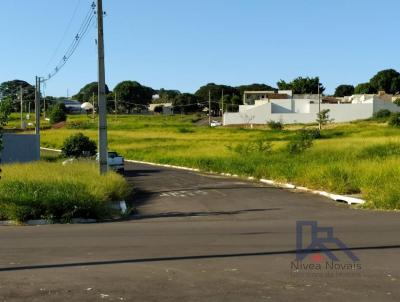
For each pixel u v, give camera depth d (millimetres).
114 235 12289
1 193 16703
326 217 14867
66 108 167000
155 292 7277
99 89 23328
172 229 13086
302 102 125062
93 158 43156
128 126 112312
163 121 133250
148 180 30062
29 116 126250
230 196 21172
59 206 15641
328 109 105375
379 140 42688
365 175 21391
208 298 6949
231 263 8969
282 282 7676
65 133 87562
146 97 192000
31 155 39312
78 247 10742
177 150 54562
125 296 7113
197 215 16141
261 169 30219
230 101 172375
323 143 42594
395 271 8266
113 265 9000
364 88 183250
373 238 11109
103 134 23328
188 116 158500
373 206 17172
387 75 179625
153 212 17328
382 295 6949
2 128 21047
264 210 16859
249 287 7438
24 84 114688
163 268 8703
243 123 119750
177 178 31219
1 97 22500
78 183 18938
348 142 42312
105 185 19562
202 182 28062
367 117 115375
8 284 7836
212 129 99375
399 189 17828
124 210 17234
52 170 24219
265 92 155375
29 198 15992
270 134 77688
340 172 22641
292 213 15961
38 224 15156
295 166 27406
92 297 7098
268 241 10984
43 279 8102
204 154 45562
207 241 11125
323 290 7223
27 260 9508
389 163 22891
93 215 15820
